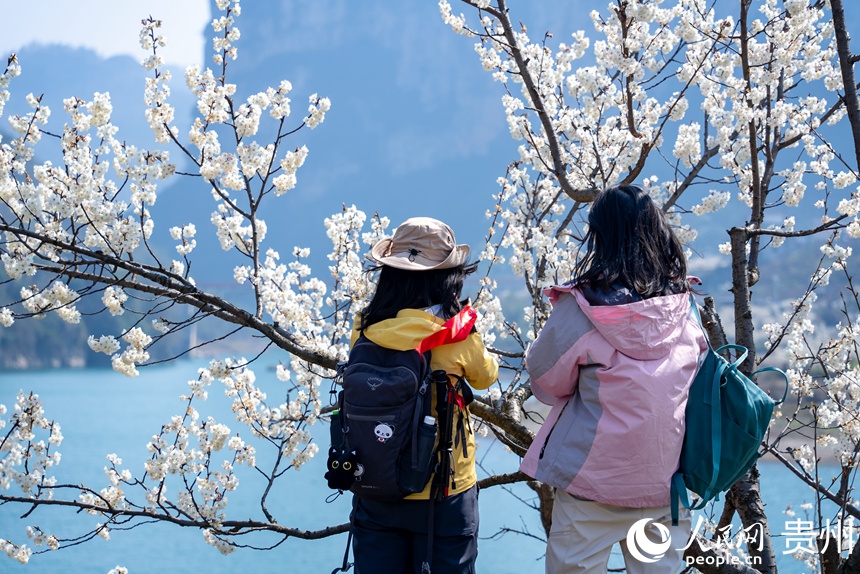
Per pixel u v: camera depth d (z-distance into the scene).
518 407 4.08
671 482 2.17
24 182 4.00
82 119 4.07
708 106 5.31
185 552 22.62
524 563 13.59
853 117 3.02
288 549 22.55
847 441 4.64
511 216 5.73
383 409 2.30
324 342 4.92
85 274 3.66
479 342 2.49
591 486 2.15
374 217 5.34
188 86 4.24
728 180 5.31
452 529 2.42
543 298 5.20
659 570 2.21
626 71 4.72
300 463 4.61
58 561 20.23
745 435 2.18
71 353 110.38
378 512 2.46
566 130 5.75
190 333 70.81
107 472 4.40
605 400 2.15
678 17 5.17
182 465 4.51
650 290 2.19
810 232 3.59
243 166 4.26
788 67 5.32
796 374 4.89
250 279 4.69
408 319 2.39
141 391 80.38
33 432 4.16
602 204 2.33
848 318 4.74
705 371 2.25
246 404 4.76
